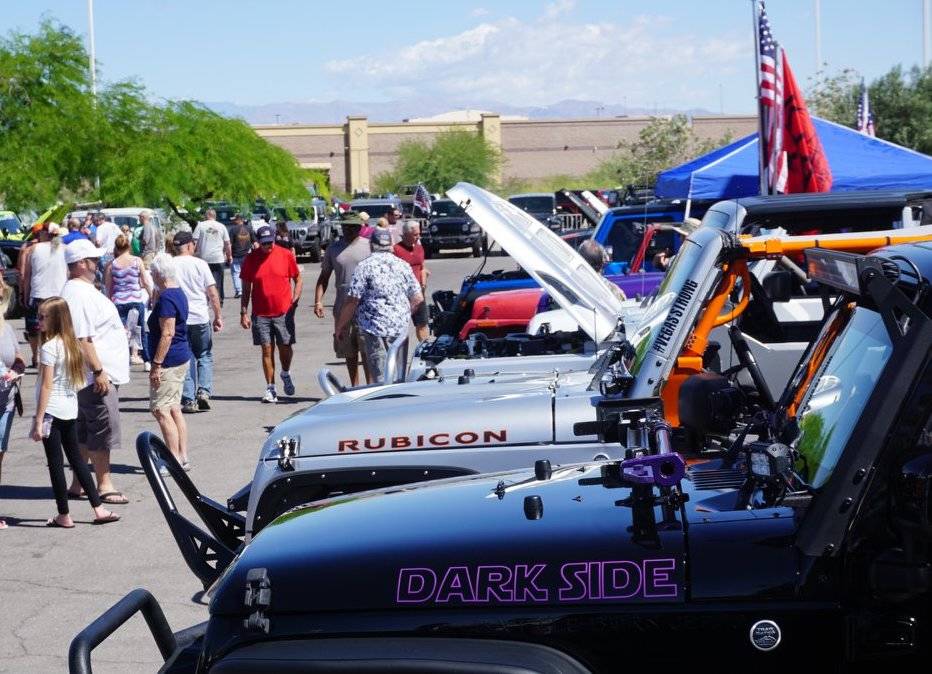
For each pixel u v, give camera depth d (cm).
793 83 1124
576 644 279
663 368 498
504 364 695
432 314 1515
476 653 277
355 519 330
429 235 3775
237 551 543
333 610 292
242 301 1332
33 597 675
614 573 282
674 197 1412
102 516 834
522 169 7425
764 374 734
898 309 292
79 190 3369
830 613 274
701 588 278
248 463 1004
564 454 509
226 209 3531
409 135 7394
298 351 1739
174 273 961
